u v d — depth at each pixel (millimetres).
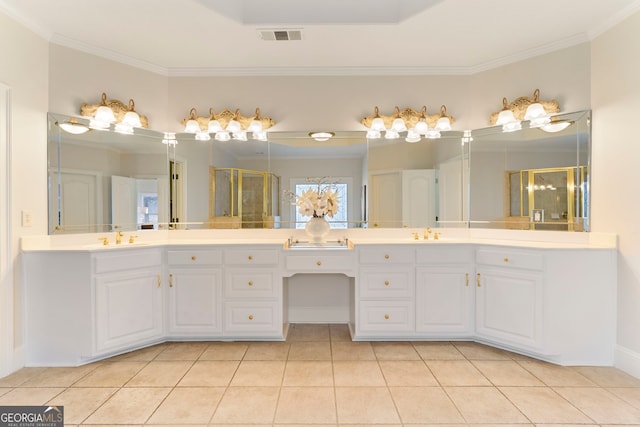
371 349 2896
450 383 2336
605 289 2596
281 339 3086
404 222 3480
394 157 3461
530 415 1979
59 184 2830
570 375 2443
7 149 2465
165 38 2855
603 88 2697
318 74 3434
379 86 3432
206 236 3453
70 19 2586
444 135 3436
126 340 2771
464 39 2883
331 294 3580
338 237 3490
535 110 3021
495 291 2867
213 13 2502
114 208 3129
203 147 3438
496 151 3281
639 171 2418
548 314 2600
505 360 2680
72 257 2570
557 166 2977
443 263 3012
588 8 2465
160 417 1968
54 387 2287
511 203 3219
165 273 3008
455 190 3436
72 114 2910
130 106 3178
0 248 2422
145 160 3299
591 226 2803
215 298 3029
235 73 3416
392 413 2002
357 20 2639
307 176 3486
